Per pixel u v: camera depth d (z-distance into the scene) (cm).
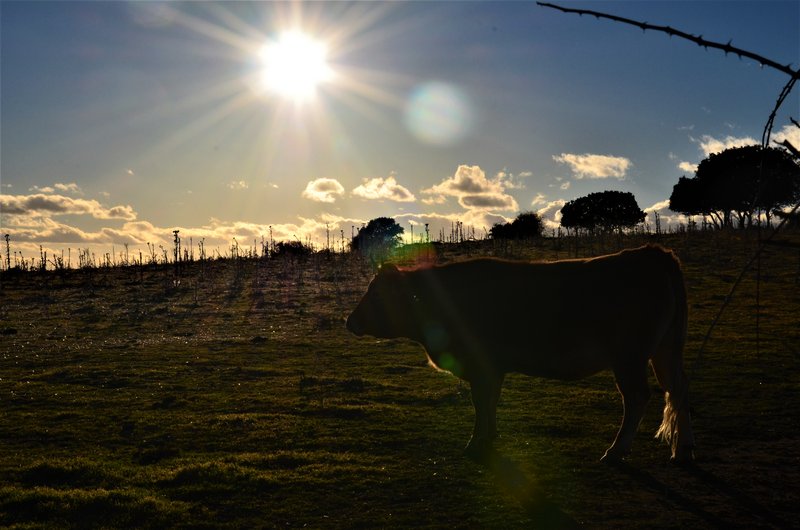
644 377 1002
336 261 5225
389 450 1142
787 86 353
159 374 1906
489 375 1105
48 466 1031
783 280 3278
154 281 4519
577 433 1233
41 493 911
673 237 4928
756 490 916
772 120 363
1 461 1109
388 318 1178
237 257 5603
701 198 6119
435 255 4716
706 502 873
